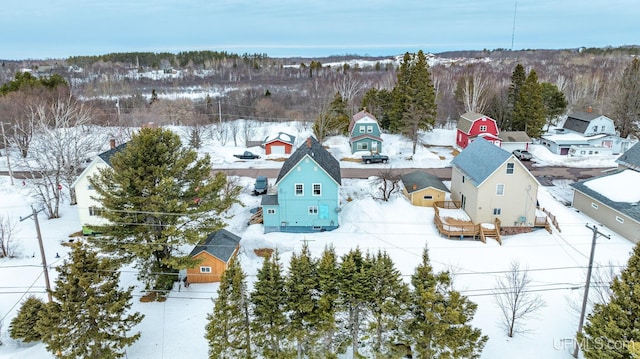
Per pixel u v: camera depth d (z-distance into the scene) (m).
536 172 52.81
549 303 25.66
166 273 26.70
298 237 34.84
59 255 31.64
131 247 24.70
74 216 39.47
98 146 50.16
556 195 44.88
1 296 26.41
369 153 60.00
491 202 34.97
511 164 34.12
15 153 57.59
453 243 33.44
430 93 64.44
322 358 20.44
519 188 34.69
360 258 20.78
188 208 27.05
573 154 59.53
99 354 20.28
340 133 69.75
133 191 25.11
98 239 25.44
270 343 21.02
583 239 33.81
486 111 72.31
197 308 25.77
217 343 20.20
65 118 47.22
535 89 63.50
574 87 92.50
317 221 36.34
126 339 20.91
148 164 25.48
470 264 30.22
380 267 19.72
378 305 19.84
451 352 20.20
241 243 33.69
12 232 34.88
